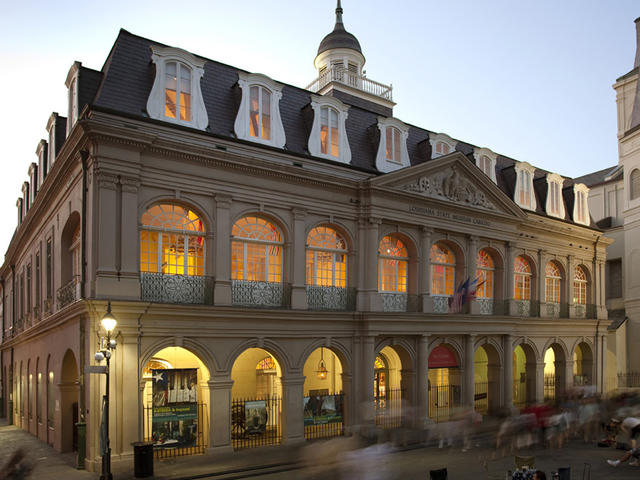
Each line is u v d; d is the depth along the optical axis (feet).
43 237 76.33
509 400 82.02
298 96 70.18
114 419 50.52
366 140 74.23
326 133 69.31
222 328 57.36
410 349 71.82
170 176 55.93
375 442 62.18
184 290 56.18
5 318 120.67
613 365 106.52
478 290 82.99
